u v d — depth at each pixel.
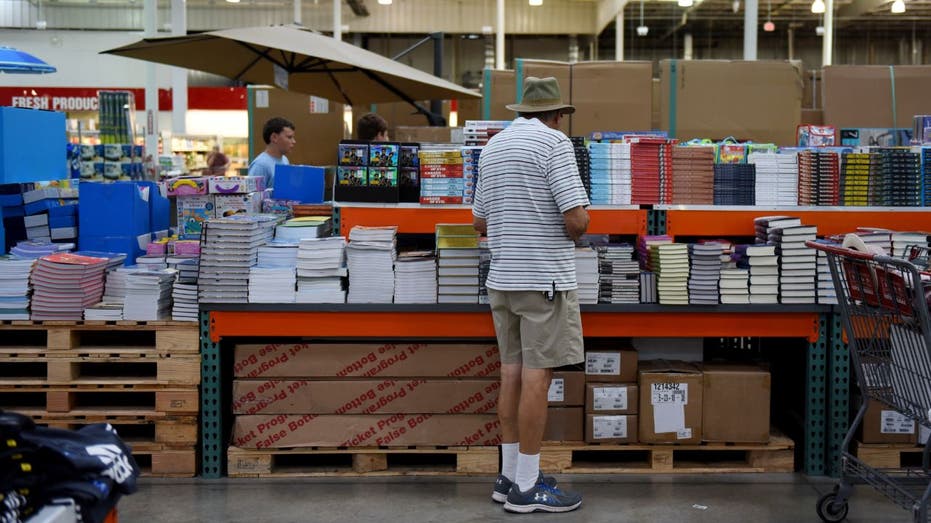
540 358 3.58
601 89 5.77
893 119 6.32
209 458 4.14
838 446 4.19
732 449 4.27
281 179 5.34
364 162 4.39
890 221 4.45
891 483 3.32
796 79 5.79
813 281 4.13
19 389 4.07
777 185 4.43
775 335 4.18
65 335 4.07
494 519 3.66
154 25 12.49
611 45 25.36
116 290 4.22
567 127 5.78
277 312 4.09
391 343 4.19
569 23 21.86
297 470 4.21
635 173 4.39
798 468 4.34
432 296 4.11
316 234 4.38
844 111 6.32
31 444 1.89
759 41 25.08
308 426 4.14
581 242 4.47
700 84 5.77
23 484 1.86
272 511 3.73
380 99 7.18
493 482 4.11
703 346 4.86
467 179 4.36
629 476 4.20
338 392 4.14
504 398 3.77
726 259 4.15
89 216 4.69
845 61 25.02
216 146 19.48
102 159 9.59
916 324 3.18
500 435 4.18
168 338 4.09
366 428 4.15
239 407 4.13
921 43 24.36
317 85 6.85
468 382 4.15
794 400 4.64
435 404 4.16
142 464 4.32
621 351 4.22
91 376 4.23
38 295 4.05
